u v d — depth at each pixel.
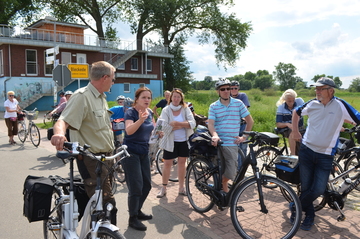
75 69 12.95
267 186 3.65
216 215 4.35
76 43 29.27
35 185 2.77
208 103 24.77
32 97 25.91
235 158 4.36
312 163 3.86
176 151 5.06
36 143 10.16
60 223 2.90
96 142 3.03
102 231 2.54
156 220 4.19
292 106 5.71
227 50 37.75
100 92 3.13
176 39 40.28
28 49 26.69
